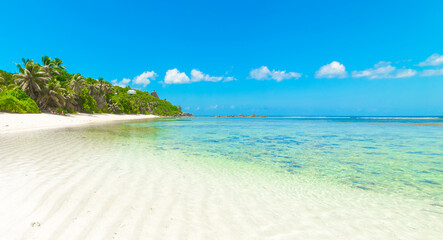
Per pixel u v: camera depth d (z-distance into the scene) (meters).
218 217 4.38
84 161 8.47
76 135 18.11
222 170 8.28
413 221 4.45
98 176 6.58
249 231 3.89
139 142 15.30
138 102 146.62
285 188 6.39
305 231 3.96
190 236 3.62
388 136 22.36
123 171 7.34
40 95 52.72
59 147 11.59
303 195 5.85
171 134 22.77
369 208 5.06
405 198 5.71
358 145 15.68
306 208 4.99
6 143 12.48
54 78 60.97
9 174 6.30
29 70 50.97
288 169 8.68
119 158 9.45
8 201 4.45
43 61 61.09
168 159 9.85
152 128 31.19
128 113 112.12
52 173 6.62
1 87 50.94
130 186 5.88
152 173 7.33
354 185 6.77
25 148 10.89
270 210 4.82
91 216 4.07
